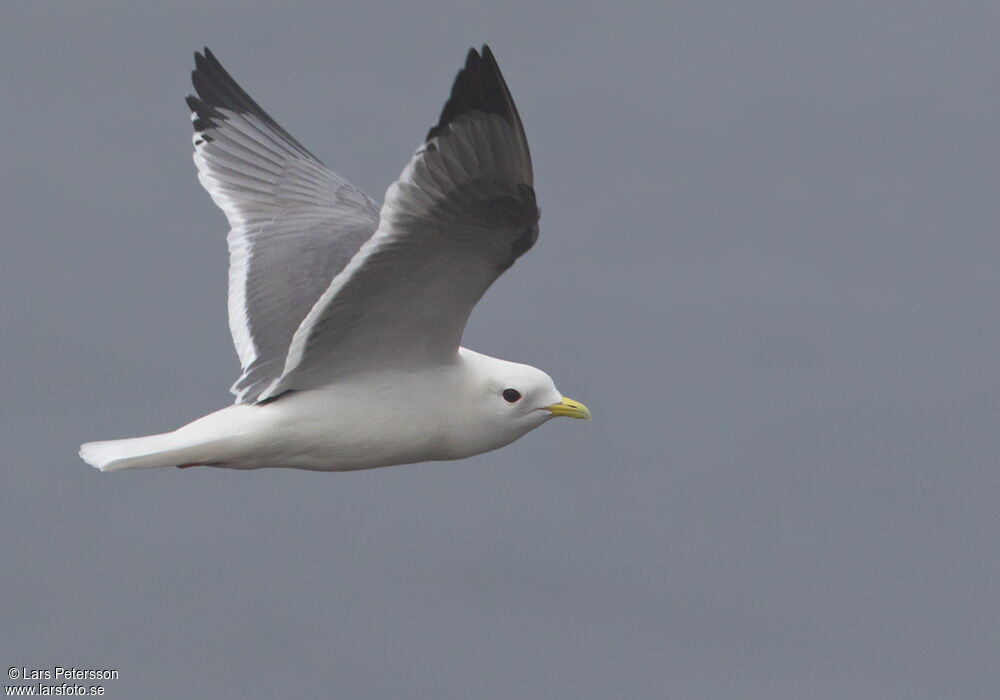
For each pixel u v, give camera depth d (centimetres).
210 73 1512
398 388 1239
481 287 1149
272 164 1506
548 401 1293
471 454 1297
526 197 1048
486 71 995
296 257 1396
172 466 1214
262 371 1293
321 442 1233
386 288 1142
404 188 1054
